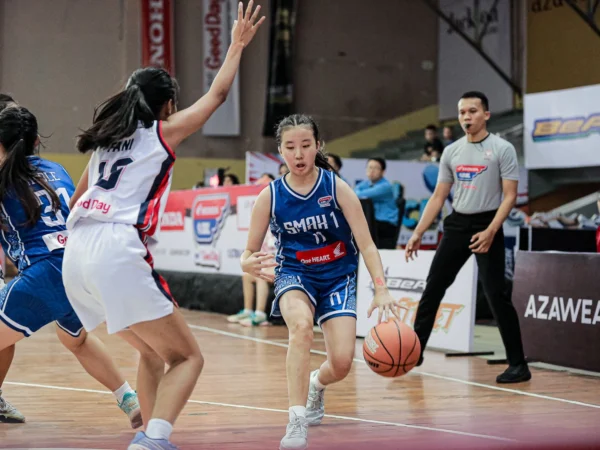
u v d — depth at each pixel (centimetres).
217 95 343
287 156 387
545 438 396
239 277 1062
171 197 1238
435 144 1611
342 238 406
